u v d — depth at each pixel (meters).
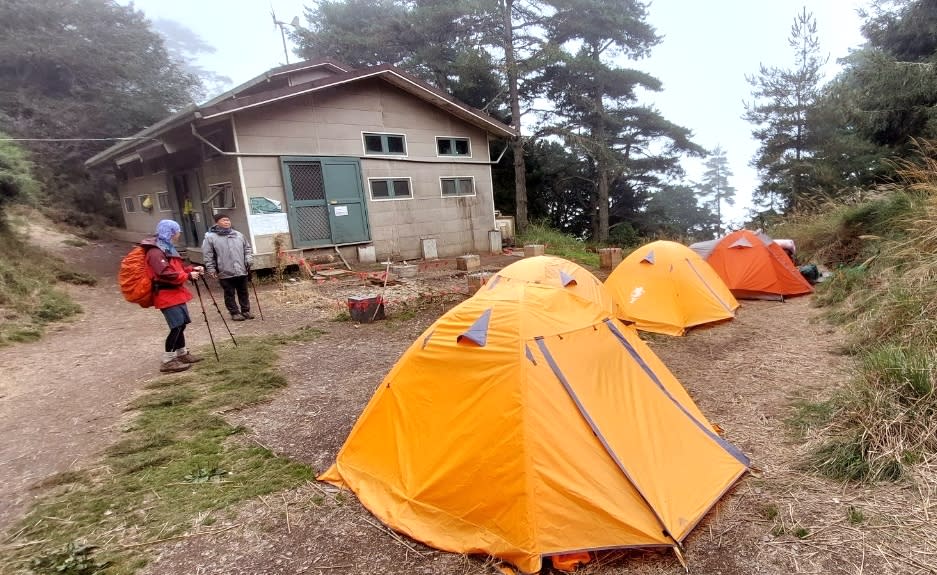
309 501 2.77
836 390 3.71
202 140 9.02
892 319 4.63
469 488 2.46
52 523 2.59
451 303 7.72
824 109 18.19
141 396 4.29
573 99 19.27
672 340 5.82
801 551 2.22
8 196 8.95
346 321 6.83
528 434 2.41
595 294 4.54
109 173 16.34
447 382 2.78
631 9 18.69
